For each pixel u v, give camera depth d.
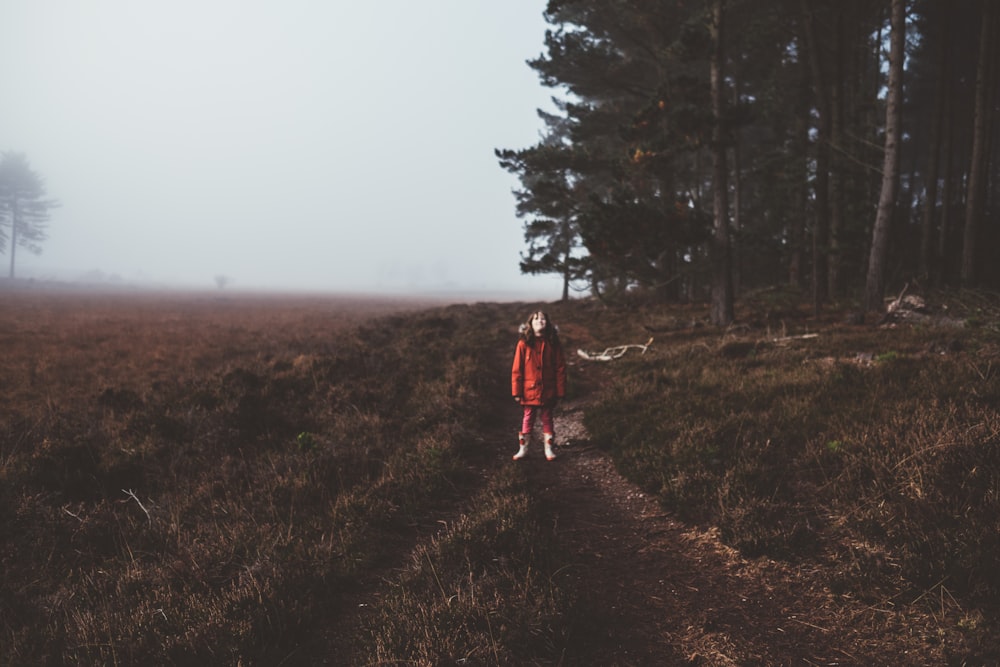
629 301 23.97
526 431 6.32
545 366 6.20
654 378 8.69
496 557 3.68
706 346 10.63
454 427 6.91
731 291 14.38
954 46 25.61
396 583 3.50
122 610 3.11
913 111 30.19
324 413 7.73
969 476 3.77
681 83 14.14
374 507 4.54
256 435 6.72
